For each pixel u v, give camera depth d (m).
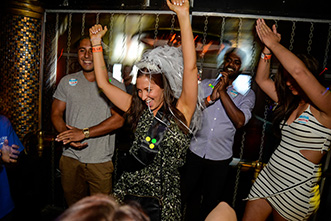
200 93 1.57
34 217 2.64
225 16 2.40
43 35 2.75
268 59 1.92
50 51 2.88
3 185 1.96
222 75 2.20
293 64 1.41
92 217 0.42
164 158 1.35
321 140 1.56
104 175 2.28
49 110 2.98
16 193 2.70
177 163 1.39
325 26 3.76
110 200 0.48
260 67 1.95
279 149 1.75
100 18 3.95
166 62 1.32
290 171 1.66
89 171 2.26
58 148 2.92
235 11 2.37
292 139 1.66
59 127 2.32
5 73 2.61
